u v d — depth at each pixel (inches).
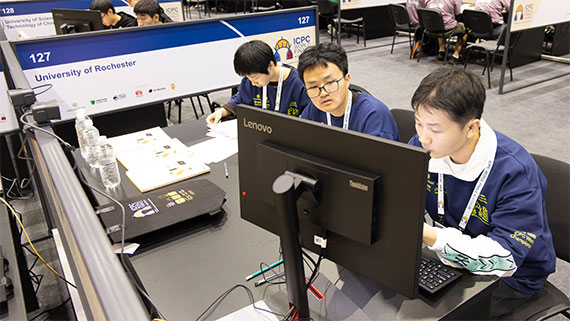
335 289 42.2
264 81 80.2
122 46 84.6
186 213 54.1
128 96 88.5
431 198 52.3
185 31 90.0
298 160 35.8
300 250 36.0
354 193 32.9
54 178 35.7
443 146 40.9
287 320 38.4
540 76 187.3
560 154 120.2
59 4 153.2
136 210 55.1
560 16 174.1
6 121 97.5
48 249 94.3
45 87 80.0
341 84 59.4
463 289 40.8
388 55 235.6
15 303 56.6
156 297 42.9
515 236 43.4
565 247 52.8
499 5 194.1
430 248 43.1
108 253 26.4
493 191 46.0
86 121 70.2
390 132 63.6
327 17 256.7
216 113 88.5
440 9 199.0
